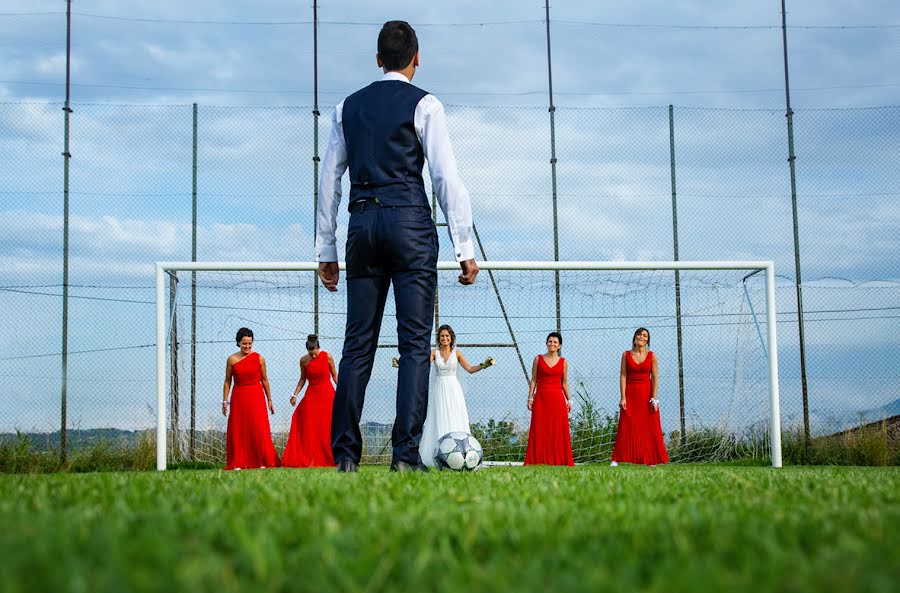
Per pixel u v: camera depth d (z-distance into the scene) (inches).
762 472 192.9
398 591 48.3
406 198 156.6
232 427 392.5
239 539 59.7
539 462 406.3
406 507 85.1
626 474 171.9
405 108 157.6
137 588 44.3
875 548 60.2
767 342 391.5
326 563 53.7
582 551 59.2
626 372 400.5
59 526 67.2
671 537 66.4
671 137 515.2
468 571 51.5
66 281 458.9
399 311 159.9
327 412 401.4
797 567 53.1
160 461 363.3
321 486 109.0
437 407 378.0
